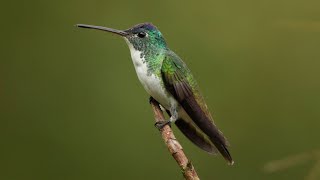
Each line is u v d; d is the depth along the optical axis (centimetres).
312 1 1455
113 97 1496
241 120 1492
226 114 1497
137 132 1472
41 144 1488
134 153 1460
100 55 1528
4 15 1555
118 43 1523
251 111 1498
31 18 1559
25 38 1552
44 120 1499
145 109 1475
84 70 1528
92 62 1527
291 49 1510
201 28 1535
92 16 1554
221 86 1507
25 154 1480
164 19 1541
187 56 1522
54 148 1485
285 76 1510
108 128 1482
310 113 1493
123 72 1506
